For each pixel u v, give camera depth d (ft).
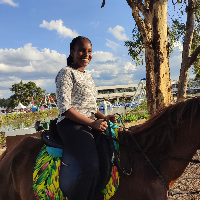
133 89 180.14
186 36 24.57
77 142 5.62
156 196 5.45
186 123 5.77
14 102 239.71
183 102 5.87
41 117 103.86
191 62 23.62
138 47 36.42
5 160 7.21
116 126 6.58
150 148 6.08
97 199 5.81
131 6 17.51
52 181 5.89
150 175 5.62
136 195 5.61
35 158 6.63
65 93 5.73
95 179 5.53
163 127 6.00
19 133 17.48
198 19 30.42
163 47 16.89
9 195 6.94
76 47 6.46
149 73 23.67
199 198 11.37
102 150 5.87
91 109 6.29
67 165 5.61
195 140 5.71
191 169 15.24
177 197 11.66
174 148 5.89
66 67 6.08
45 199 5.91
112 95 173.88
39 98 242.58
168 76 17.33
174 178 5.88
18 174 6.70
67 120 5.96
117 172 5.75
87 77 6.34
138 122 39.68
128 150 6.09
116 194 5.72
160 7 16.43
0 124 85.92
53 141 6.22
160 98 17.04
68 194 5.53
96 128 5.66
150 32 19.61
